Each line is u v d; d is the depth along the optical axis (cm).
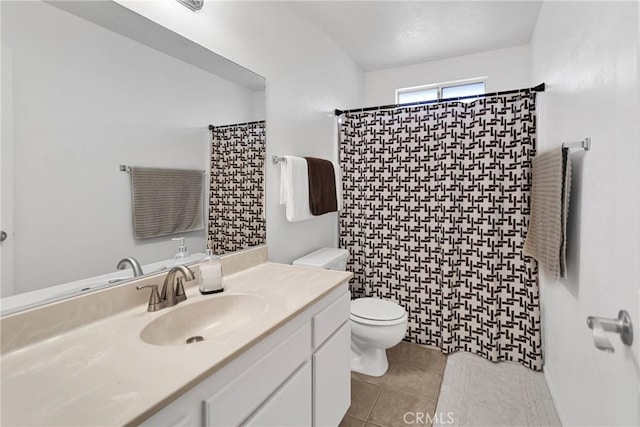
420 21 236
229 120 162
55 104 96
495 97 219
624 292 65
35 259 93
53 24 95
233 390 86
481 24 239
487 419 165
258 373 96
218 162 157
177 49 135
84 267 104
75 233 102
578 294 136
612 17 102
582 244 131
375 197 259
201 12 146
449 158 233
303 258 220
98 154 108
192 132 143
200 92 146
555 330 177
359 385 196
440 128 235
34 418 60
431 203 240
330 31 250
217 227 157
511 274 218
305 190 207
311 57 233
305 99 226
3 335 84
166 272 129
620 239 67
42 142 94
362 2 210
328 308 140
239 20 167
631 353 60
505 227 219
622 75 69
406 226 249
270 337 102
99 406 64
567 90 154
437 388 192
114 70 112
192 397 75
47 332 93
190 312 119
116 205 114
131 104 118
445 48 281
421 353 234
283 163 195
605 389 107
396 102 325
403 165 248
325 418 136
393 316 202
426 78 311
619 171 69
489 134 221
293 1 207
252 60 176
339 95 278
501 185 219
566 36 157
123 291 112
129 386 70
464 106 228
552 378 184
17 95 88
